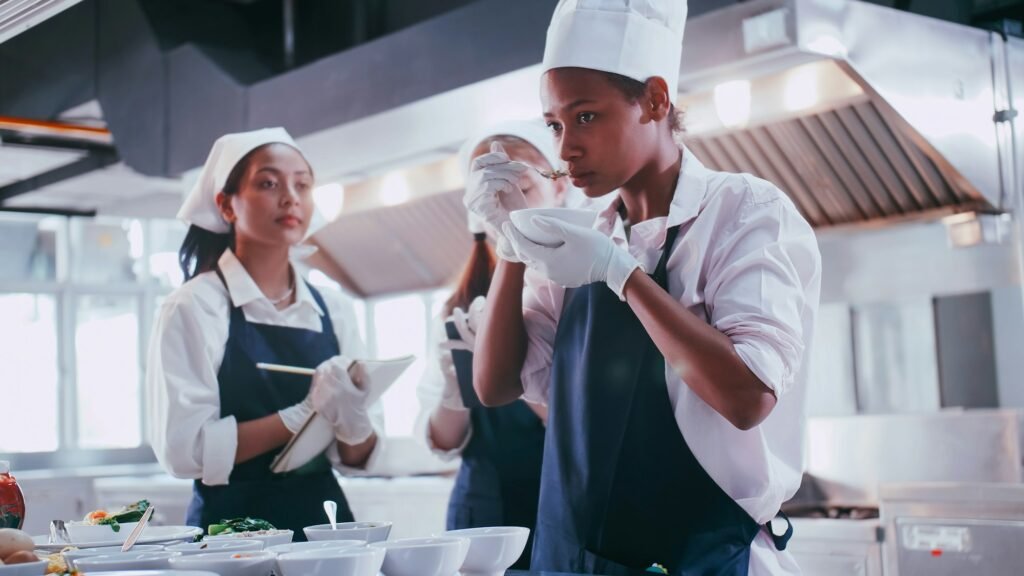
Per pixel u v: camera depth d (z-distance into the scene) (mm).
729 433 1794
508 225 1853
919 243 3955
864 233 4094
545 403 2178
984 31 3416
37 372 7660
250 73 4418
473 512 2957
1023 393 4188
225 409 2695
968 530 3287
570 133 1836
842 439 4141
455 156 3963
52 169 5375
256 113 4191
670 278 1890
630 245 1945
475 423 2955
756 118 3400
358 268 5523
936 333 4113
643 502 1833
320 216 2965
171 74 4492
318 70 4012
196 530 2084
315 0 5133
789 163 3775
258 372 2715
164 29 4617
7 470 2047
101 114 4969
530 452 2914
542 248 1803
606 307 1920
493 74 3404
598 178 1854
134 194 5602
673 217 1869
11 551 1571
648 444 1846
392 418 6680
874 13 3029
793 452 1898
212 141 4312
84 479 5648
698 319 1732
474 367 2152
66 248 7785
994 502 3262
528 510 2900
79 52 4852
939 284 3896
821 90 3266
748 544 1800
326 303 2924
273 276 2822
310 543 1613
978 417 3828
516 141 2701
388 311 6742
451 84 3545
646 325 1761
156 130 4543
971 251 3811
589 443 1887
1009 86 3443
